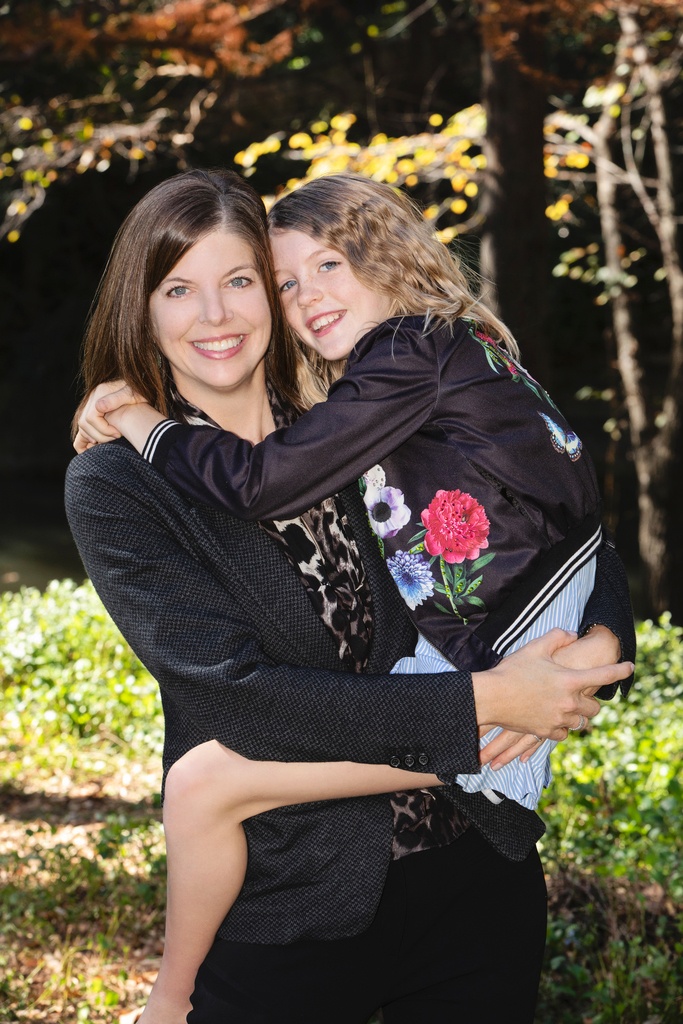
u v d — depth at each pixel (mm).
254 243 2043
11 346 21391
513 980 1982
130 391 2023
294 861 1886
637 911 3863
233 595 1911
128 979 3816
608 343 11016
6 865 4328
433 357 2025
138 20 9070
